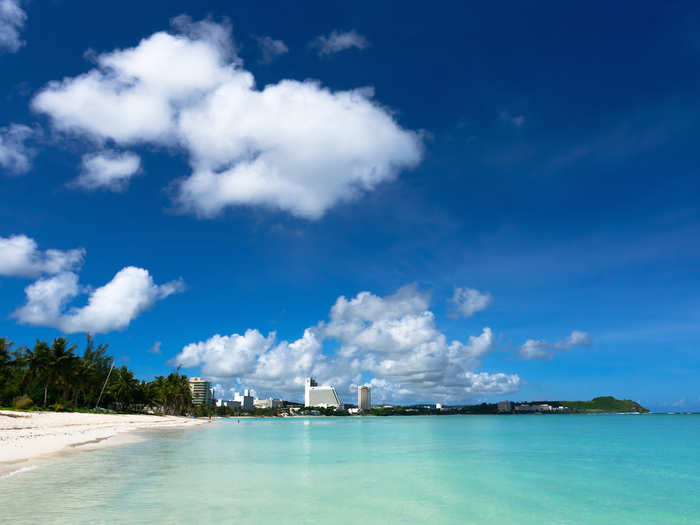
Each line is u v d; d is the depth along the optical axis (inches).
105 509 577.9
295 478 898.7
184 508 602.9
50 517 533.3
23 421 2127.2
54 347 3457.2
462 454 1464.1
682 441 2123.5
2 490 681.0
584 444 1942.7
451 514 619.2
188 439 1996.8
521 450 1630.2
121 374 4867.1
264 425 4938.5
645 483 891.4
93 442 1534.2
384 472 1009.5
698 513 639.1
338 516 588.7
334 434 2817.4
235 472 963.3
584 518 608.4
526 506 675.4
